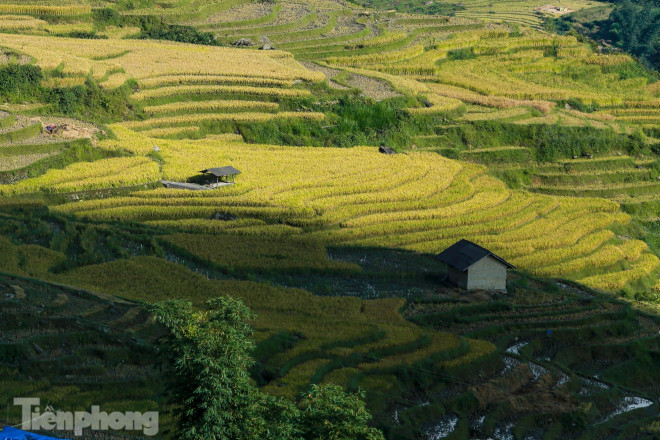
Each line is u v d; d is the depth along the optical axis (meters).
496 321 44.12
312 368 34.72
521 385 38.09
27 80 74.38
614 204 72.62
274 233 53.25
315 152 76.06
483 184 71.88
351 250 52.03
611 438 35.62
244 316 26.03
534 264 55.06
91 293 38.72
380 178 67.88
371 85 98.25
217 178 62.06
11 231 48.19
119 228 50.91
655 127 98.25
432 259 51.75
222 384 23.66
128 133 71.81
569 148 89.69
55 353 32.81
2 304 35.44
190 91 84.81
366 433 23.77
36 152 61.25
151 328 35.34
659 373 43.44
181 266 45.41
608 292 53.34
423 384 35.56
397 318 41.72
